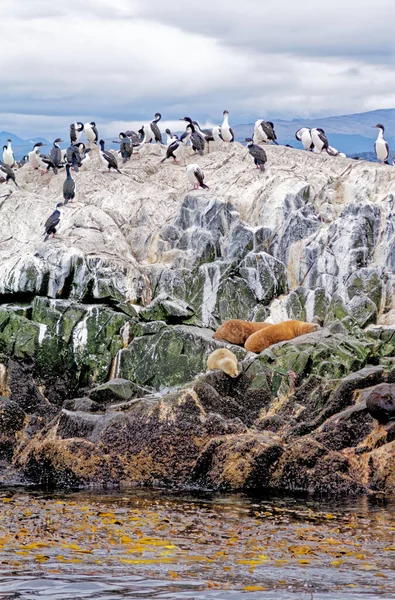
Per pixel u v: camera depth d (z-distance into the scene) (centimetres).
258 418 2789
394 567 1586
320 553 1678
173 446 2531
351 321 3409
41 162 4834
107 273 3659
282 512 2089
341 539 1798
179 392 2650
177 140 4869
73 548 1691
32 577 1495
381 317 3575
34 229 4116
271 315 3700
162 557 1636
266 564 1598
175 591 1432
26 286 3641
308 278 3816
